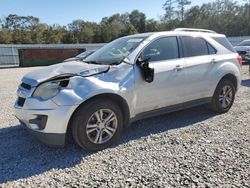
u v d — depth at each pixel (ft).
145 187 9.15
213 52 16.80
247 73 36.42
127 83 12.56
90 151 12.01
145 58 13.56
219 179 9.52
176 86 14.53
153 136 13.78
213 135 13.73
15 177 10.02
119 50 14.16
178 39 15.19
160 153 11.76
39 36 222.89
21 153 12.07
